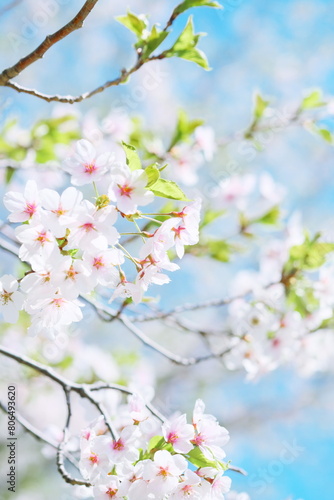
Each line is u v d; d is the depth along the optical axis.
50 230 1.23
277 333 1.64
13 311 1.25
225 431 1.29
